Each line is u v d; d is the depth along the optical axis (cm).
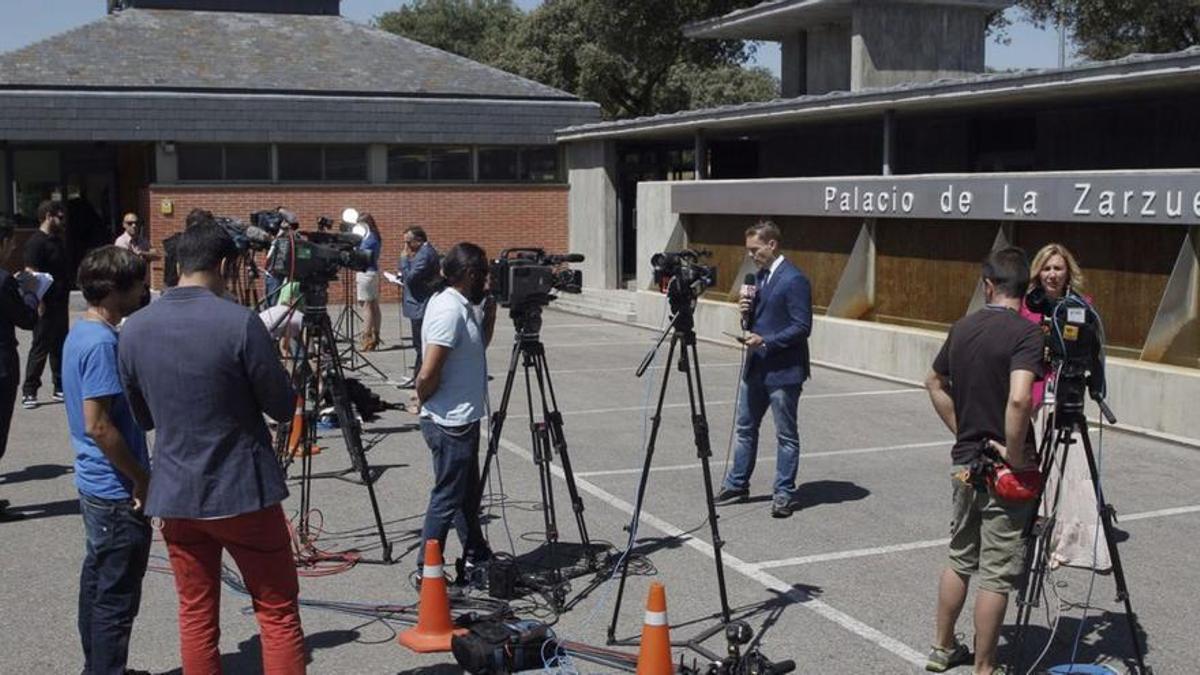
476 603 666
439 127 2614
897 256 1500
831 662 590
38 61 2477
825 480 974
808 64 2388
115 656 539
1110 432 1158
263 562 491
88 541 540
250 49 2705
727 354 1744
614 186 2498
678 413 1292
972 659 588
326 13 2983
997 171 1855
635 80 4088
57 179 2691
